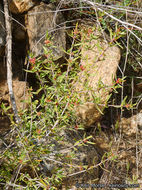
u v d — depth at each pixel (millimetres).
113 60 2965
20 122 2158
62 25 2973
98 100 2205
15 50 2955
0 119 2721
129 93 3402
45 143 2352
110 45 2248
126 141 3102
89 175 2670
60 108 2354
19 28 2879
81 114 2791
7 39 2650
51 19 2910
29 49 2842
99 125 2914
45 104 2174
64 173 2541
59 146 2658
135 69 3340
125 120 3242
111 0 3197
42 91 2945
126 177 2811
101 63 2939
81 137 2887
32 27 2848
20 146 2268
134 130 3180
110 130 3168
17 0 2844
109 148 2996
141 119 3242
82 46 2467
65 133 2787
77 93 2229
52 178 2129
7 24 2686
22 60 2965
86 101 2312
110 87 2195
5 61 2824
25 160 2059
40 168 2480
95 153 2832
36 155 2232
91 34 2400
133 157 3012
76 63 2371
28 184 2125
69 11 3217
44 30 2840
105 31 3301
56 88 2227
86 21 3254
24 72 2943
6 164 2299
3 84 2770
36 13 2791
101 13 2695
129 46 3312
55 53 2777
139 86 3371
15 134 2611
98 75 2887
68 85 2242
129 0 3152
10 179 2285
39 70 2209
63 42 2891
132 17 3271
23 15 2902
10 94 2432
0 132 2645
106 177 2803
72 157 2293
